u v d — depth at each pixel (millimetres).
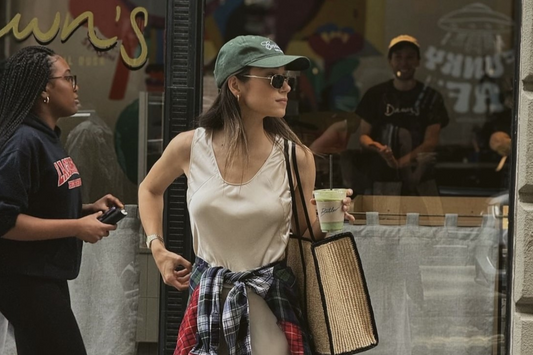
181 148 5305
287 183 5160
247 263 5082
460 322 7832
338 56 9305
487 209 8031
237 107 5176
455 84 9547
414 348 7820
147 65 7727
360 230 7938
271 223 5074
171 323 7605
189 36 7504
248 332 5004
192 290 5211
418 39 9531
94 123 7781
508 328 7418
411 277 7879
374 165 8695
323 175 8594
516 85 7375
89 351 7781
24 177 5723
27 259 5832
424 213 8031
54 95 6113
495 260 7895
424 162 8867
